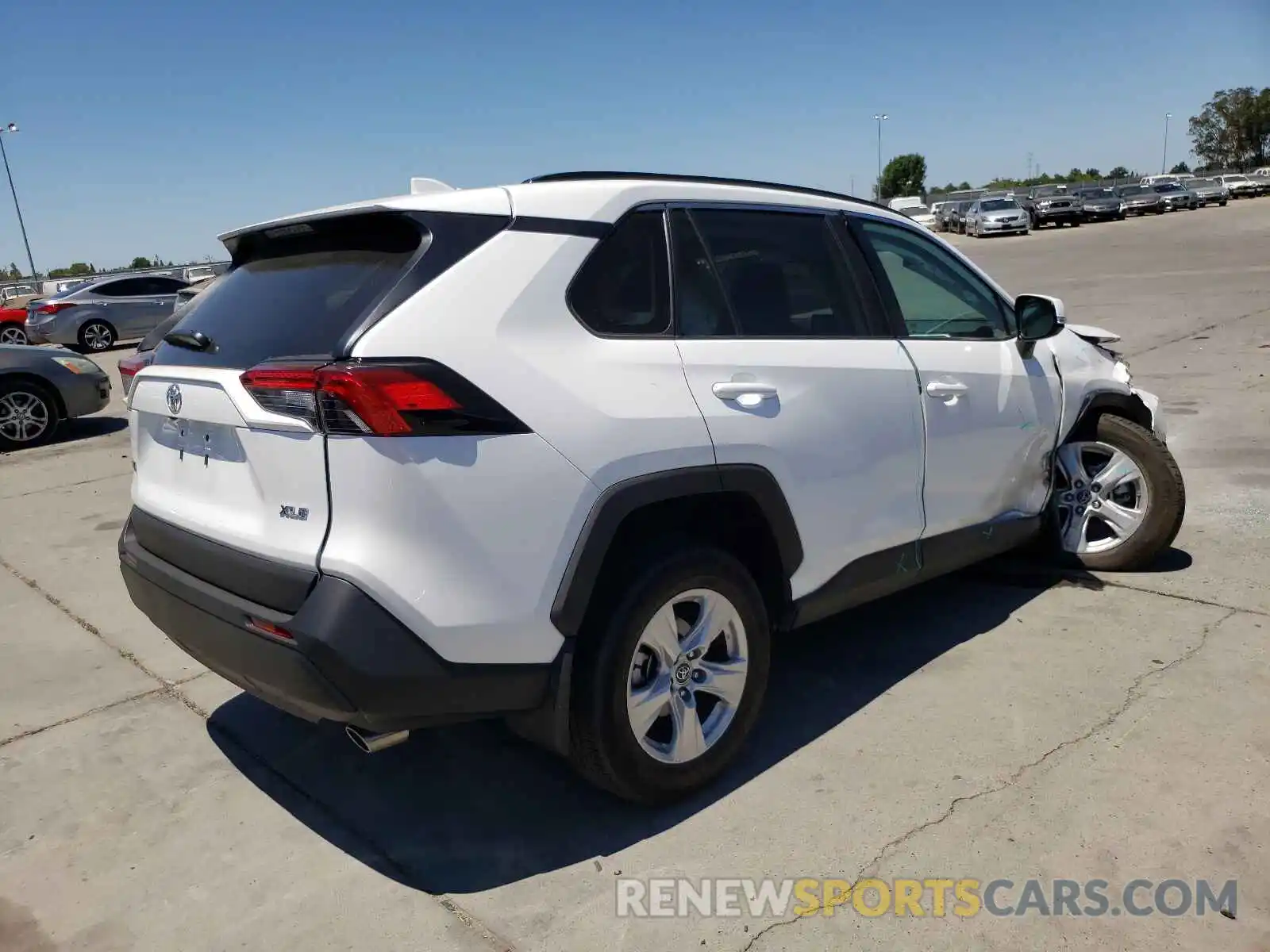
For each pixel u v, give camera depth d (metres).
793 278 3.46
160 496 3.15
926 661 4.01
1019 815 2.94
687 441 2.89
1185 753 3.20
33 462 9.24
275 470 2.59
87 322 19.42
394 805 3.20
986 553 4.24
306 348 2.60
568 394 2.68
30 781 3.45
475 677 2.57
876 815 2.99
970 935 2.49
